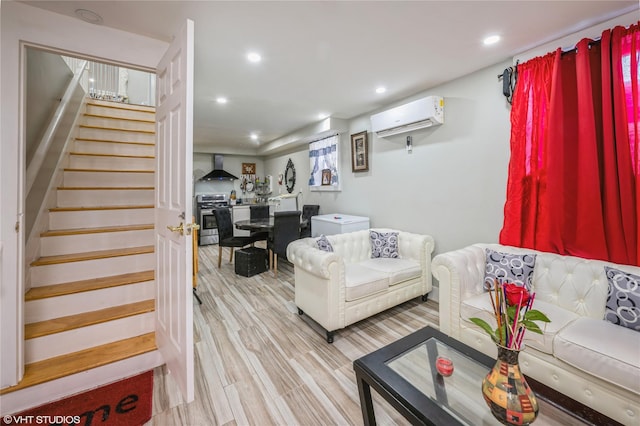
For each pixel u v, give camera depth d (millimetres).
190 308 1505
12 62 1500
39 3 1575
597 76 1906
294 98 3330
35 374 1574
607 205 1843
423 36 2020
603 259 1867
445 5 1680
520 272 2037
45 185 2268
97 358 1745
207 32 1932
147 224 2670
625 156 1766
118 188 2721
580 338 1428
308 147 5539
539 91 2158
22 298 1544
